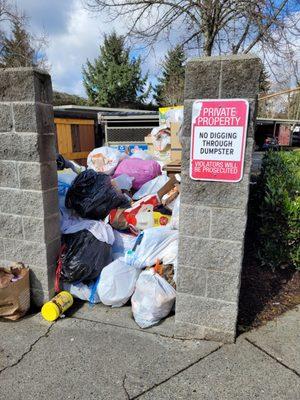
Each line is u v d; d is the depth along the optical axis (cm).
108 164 452
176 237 301
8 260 302
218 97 213
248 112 209
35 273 293
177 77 1988
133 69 2961
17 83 255
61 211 326
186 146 227
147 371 219
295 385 205
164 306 267
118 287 286
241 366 221
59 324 272
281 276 335
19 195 281
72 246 296
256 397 198
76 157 858
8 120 266
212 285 240
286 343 242
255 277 331
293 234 332
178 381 210
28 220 284
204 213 231
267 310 280
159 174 464
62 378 215
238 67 205
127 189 411
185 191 233
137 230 342
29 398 201
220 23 659
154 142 589
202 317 247
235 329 243
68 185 352
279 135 2816
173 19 714
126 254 301
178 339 252
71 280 292
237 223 226
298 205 324
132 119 773
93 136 939
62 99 2794
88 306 297
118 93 2998
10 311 273
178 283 248
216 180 224
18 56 1470
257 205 384
